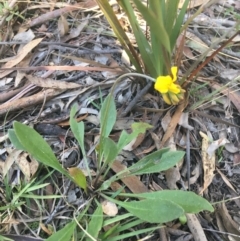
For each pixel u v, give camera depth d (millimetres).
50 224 233
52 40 302
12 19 311
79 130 245
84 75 281
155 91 272
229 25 320
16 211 235
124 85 275
